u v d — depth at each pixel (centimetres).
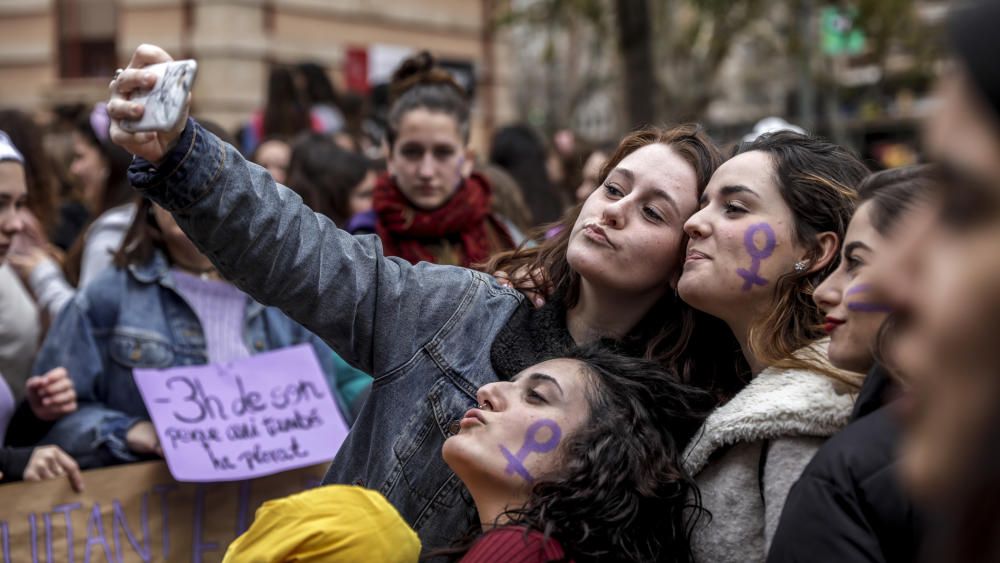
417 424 203
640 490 180
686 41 1540
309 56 1427
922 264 71
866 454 145
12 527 275
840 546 142
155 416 290
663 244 202
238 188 183
